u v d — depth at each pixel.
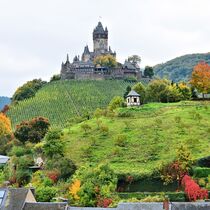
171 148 156.50
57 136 164.88
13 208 92.06
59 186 134.38
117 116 198.00
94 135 178.62
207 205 83.06
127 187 134.75
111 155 156.62
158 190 133.12
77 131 185.75
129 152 157.25
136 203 87.38
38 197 114.75
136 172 136.50
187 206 83.19
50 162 151.50
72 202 119.81
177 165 133.62
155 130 174.62
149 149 157.62
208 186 124.50
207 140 161.50
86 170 132.62
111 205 112.31
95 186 122.50
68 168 145.50
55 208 90.94
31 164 155.88
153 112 198.25
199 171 133.50
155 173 134.75
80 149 166.12
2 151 192.12
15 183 144.50
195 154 147.62
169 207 83.56
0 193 95.44
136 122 187.25
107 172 130.25
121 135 166.38
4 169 158.75
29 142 192.00
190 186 121.25
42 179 140.75
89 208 90.81
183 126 173.88
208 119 183.25
